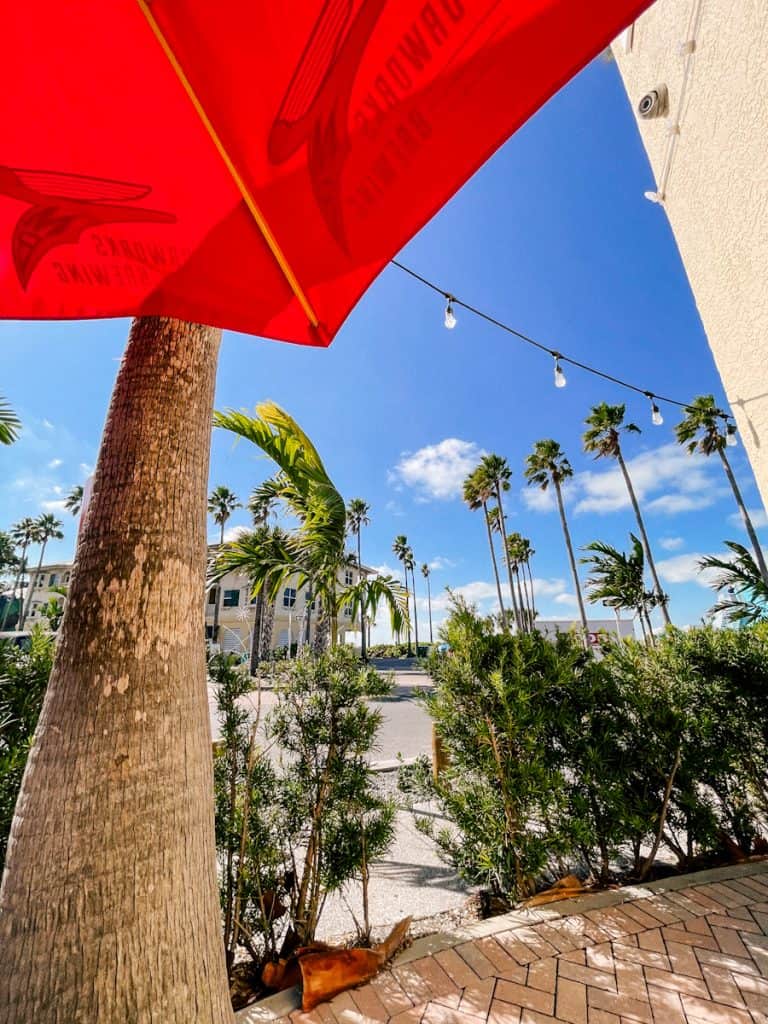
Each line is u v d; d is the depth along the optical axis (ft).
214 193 3.02
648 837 10.92
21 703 6.88
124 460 4.57
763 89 6.80
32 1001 3.31
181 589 4.51
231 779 7.45
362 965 6.54
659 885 8.69
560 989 6.25
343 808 7.66
